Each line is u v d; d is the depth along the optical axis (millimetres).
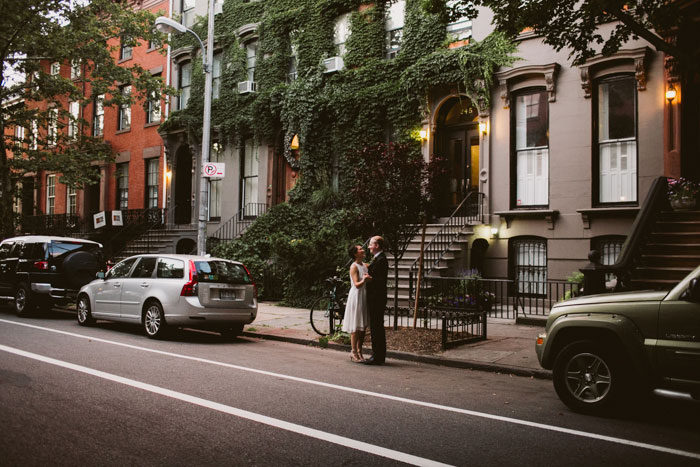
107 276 11695
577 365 5727
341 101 17656
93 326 11875
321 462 4074
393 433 4824
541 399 6262
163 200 23844
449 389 6715
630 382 5359
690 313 5023
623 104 13180
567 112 13750
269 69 20312
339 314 10734
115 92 20734
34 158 21656
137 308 10617
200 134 22234
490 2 8883
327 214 17484
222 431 4750
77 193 28250
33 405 5344
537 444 4594
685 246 10430
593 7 7832
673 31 11781
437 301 12719
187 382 6582
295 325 11977
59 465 3875
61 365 7262
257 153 20750
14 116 20203
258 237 17891
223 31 22000
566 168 13688
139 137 25375
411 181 9953
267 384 6648
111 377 6664
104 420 4953
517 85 14516
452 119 16125
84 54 19906
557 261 13672
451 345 9086
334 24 18844
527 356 8484
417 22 16375
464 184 15766
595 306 5695
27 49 19344
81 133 22641
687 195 11391
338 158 18219
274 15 20156
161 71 24500
